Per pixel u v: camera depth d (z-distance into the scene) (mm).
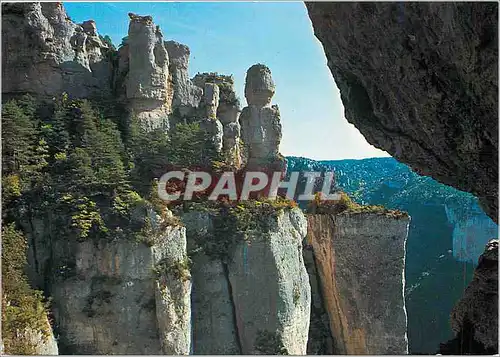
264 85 70125
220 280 56625
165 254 51312
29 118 54344
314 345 70062
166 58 64312
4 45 57719
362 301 68438
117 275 49469
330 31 17484
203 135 61812
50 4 61062
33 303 42656
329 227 70125
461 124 15695
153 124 62344
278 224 58500
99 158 53344
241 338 56094
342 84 20188
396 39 15094
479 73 13039
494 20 11820
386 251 68000
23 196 50750
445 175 18891
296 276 59281
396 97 17172
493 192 17719
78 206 50250
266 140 69875
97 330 48469
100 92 64062
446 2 12461
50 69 59906
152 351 49281
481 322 19422
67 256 49812
